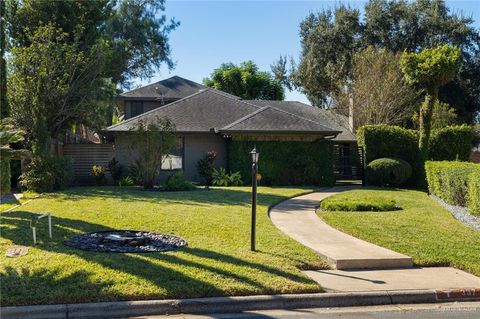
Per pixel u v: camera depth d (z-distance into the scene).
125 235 8.76
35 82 17.86
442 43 34.25
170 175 19.38
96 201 13.34
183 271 6.64
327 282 6.83
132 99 30.62
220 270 6.78
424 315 5.87
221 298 5.94
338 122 30.19
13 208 11.95
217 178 20.80
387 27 34.97
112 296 5.74
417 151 22.02
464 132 22.41
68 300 5.62
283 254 7.92
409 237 9.57
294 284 6.40
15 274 6.29
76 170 21.06
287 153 21.39
